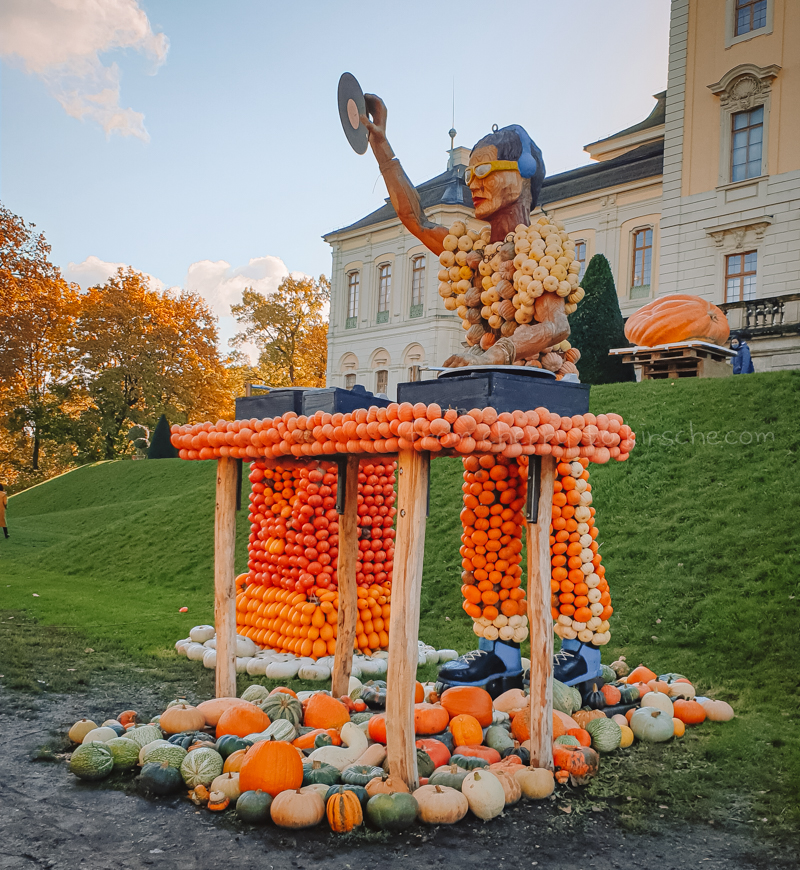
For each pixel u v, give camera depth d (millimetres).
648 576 8469
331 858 3498
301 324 54062
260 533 8539
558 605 5699
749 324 21203
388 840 3684
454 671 5680
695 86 25859
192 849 3551
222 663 5508
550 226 5324
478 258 5633
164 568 13078
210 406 48156
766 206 24109
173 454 33906
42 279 38031
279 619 7691
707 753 4820
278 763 3977
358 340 40719
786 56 23828
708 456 10656
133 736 4625
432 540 10961
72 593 11422
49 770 4461
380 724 4699
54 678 6477
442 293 5906
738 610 7266
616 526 9766
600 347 20828
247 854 3516
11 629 8453
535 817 3965
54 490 29688
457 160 38188
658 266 29250
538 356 5336
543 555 4488
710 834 3783
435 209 34344
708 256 25359
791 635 6633
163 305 47281
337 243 42125
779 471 9703
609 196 31859
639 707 5520
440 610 9008
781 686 5934
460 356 5266
